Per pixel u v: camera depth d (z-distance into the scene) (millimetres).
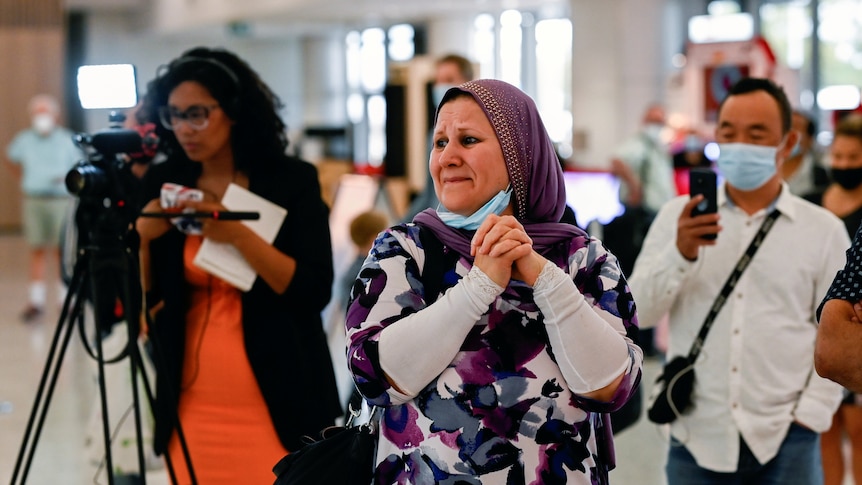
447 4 24375
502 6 24703
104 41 36562
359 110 34875
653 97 19125
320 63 35906
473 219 3096
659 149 14445
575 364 2941
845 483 7230
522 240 2916
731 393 4613
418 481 3006
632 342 3150
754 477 4676
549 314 2936
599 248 3199
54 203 17031
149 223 4855
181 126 4805
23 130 33000
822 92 18938
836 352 3215
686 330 4727
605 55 19156
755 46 14047
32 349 13055
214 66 4812
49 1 32906
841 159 6480
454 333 2918
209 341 4836
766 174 4594
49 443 8797
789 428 4598
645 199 14367
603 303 3129
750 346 4605
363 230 8797
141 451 4484
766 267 4633
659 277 4711
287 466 3320
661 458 8094
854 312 3217
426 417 3014
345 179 13484
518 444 2986
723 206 4758
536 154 3135
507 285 2986
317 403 4910
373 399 3037
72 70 36062
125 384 6000
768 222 4672
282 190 4949
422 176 17719
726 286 4652
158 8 33531
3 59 32844
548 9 25266
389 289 3088
